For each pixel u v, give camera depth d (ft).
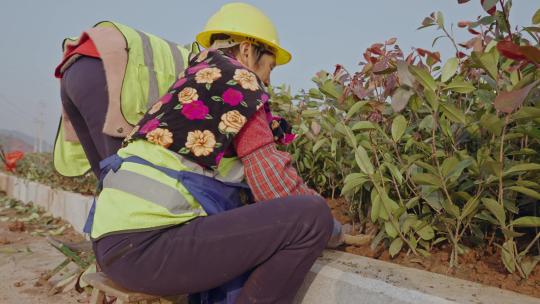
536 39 5.70
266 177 4.84
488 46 5.84
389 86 6.23
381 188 6.15
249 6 5.79
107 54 6.56
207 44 5.99
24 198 24.70
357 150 6.27
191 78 5.04
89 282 5.42
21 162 29.71
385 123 6.89
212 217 4.77
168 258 4.64
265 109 5.29
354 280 5.14
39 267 12.10
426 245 6.28
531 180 5.38
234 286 5.12
